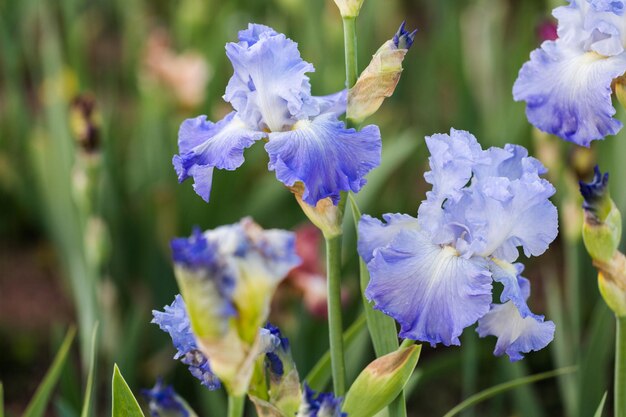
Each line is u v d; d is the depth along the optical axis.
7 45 2.37
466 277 1.00
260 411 0.99
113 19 3.44
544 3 2.46
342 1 1.05
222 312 0.89
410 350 1.03
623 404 1.11
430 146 1.03
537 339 1.03
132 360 1.66
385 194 2.27
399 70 1.04
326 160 1.01
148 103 2.08
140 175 2.13
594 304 1.90
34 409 1.27
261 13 2.83
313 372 1.21
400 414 1.06
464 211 1.02
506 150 1.04
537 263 2.22
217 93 2.21
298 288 1.62
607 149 1.84
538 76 1.13
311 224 1.68
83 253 1.77
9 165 2.38
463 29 2.53
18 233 2.39
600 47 1.11
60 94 2.01
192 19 2.53
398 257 1.01
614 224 1.07
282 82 1.04
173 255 0.89
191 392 1.83
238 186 2.03
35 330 2.07
